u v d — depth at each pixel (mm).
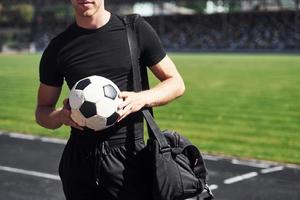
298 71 30594
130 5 70500
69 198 3348
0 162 9344
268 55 51000
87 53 3180
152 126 3098
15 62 44406
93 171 3170
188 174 3053
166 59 3324
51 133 12406
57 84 3422
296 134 12086
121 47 3176
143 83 3344
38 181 8078
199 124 13758
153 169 3029
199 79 27016
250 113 15453
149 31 3258
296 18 59219
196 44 64688
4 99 19750
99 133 3168
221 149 10547
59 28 76750
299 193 7355
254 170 8672
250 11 63094
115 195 3160
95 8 3105
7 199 7168
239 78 27031
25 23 79312
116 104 3035
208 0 66875
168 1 68188
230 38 62938
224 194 7316
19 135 12203
